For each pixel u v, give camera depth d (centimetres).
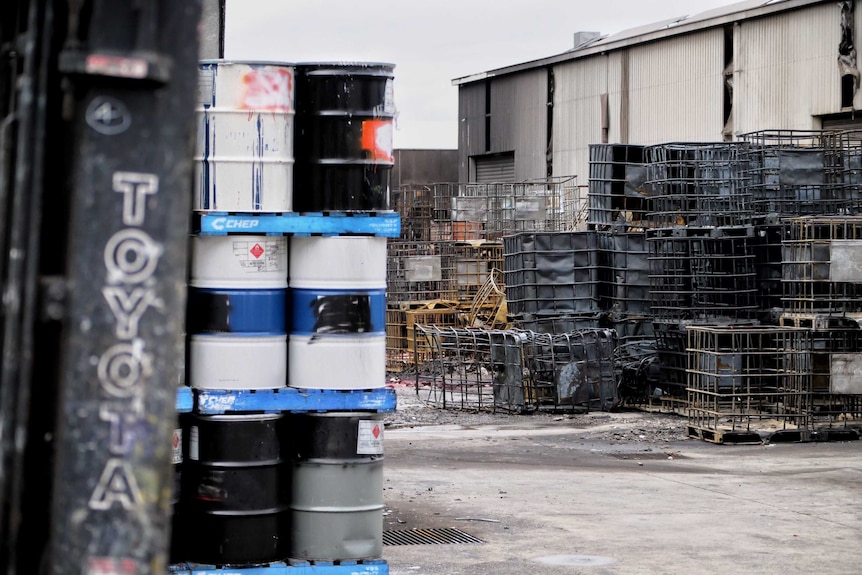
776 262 1962
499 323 2802
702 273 2041
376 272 792
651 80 3981
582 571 960
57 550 291
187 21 293
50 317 297
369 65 784
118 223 293
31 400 299
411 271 2848
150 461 293
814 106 3306
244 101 762
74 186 293
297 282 784
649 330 2202
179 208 295
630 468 1530
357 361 783
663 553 1031
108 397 292
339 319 780
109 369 293
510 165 4922
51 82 301
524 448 1708
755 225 2031
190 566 768
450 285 2998
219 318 768
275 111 768
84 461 291
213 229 760
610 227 2314
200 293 771
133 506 292
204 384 770
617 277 2203
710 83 3709
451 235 3130
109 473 292
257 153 766
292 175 785
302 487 788
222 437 768
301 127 789
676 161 2128
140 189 293
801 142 3334
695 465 1559
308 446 785
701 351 1822
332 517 783
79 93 291
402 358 2798
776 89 3441
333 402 783
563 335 2086
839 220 1812
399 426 1938
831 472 1495
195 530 777
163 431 294
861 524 1169
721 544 1070
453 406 2188
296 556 788
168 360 295
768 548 1055
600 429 1898
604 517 1195
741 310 2028
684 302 2072
